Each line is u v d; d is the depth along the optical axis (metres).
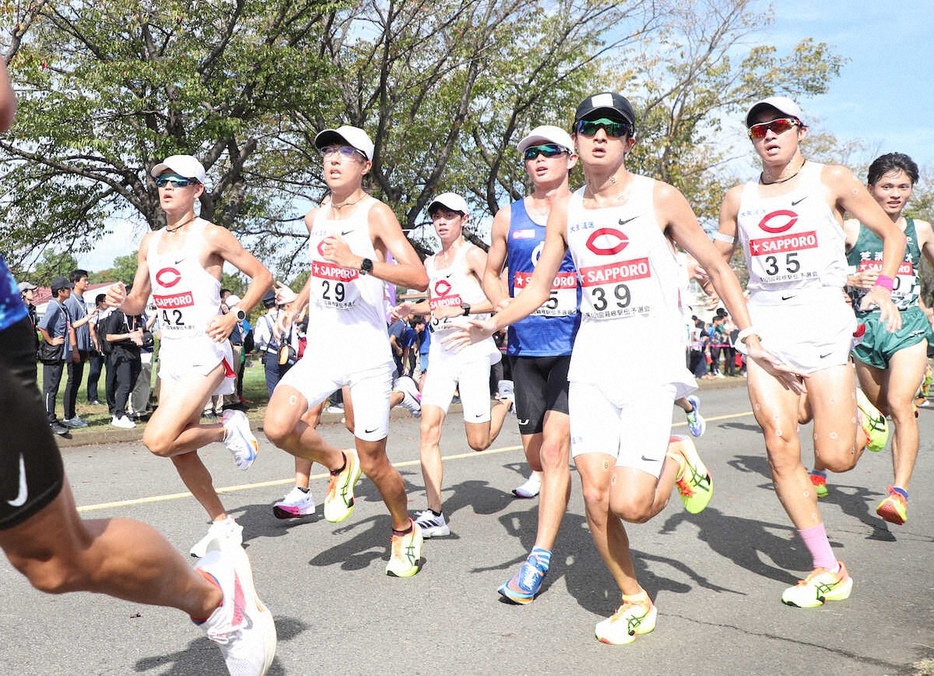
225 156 18.25
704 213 26.80
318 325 4.63
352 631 3.73
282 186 19.78
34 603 4.08
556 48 19.47
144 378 11.86
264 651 2.52
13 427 1.80
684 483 3.86
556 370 4.51
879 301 4.20
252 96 15.37
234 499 6.69
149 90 14.41
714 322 22.72
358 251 4.59
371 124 19.25
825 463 4.44
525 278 4.93
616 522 3.59
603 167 3.55
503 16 17.41
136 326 11.34
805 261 4.44
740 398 16.91
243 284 21.94
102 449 9.81
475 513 6.27
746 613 3.93
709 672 3.23
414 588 4.38
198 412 4.73
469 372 6.16
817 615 3.90
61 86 13.82
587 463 3.58
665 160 24.72
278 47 14.92
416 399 6.92
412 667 3.31
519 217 4.96
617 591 4.31
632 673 3.23
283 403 4.45
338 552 5.10
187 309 4.79
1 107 1.71
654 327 3.57
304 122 18.61
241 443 4.89
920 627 3.73
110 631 3.71
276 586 4.41
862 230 5.99
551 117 21.94
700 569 4.69
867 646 3.50
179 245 4.82
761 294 4.62
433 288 6.57
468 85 18.44
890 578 4.53
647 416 3.46
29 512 1.85
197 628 3.74
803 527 4.13
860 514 6.14
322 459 4.71
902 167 5.68
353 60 18.42
